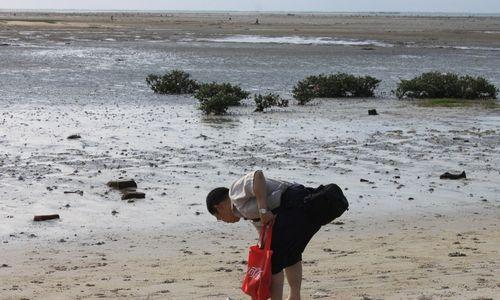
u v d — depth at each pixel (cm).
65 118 1944
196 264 772
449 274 698
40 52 4750
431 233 927
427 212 1052
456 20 18762
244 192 521
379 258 786
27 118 1919
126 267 761
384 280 682
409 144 1625
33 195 1105
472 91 2656
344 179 1260
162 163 1368
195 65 3975
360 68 3941
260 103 2212
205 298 629
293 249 524
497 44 6531
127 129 1773
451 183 1245
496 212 1055
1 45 5366
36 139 1598
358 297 614
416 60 4541
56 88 2711
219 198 542
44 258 802
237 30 9338
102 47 5450
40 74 3256
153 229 943
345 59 4556
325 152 1509
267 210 518
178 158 1419
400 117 2095
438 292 617
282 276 533
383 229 952
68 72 3397
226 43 6253
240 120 1984
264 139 1659
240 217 543
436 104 2456
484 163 1424
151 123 1889
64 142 1571
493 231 937
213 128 1822
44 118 1930
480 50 5638
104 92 2642
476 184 1241
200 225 966
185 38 7088
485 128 1891
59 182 1195
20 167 1306
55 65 3781
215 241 888
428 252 814
